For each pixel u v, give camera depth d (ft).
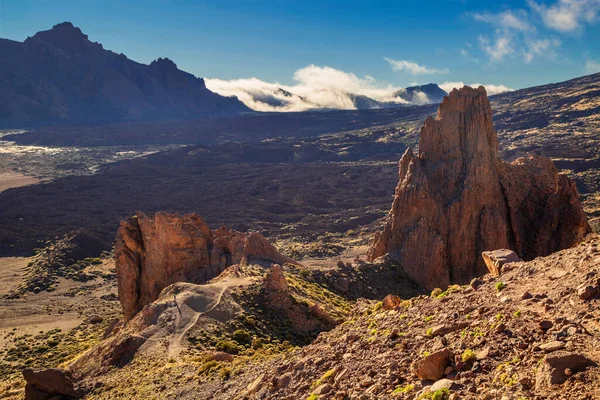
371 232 638.94
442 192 261.24
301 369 84.48
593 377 45.32
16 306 406.41
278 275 207.92
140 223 293.02
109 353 171.42
